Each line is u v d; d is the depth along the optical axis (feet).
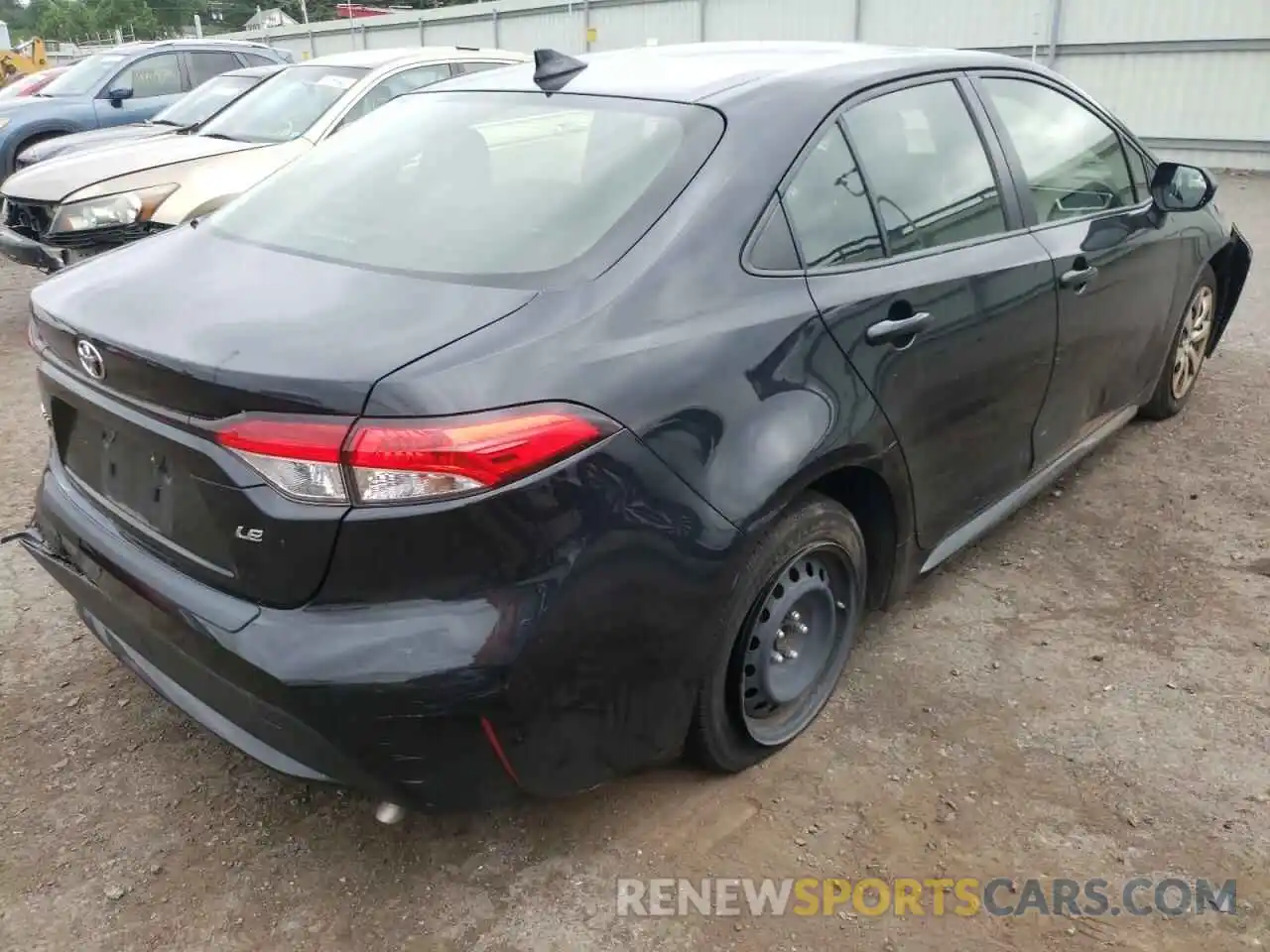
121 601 7.64
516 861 8.08
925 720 9.60
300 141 22.29
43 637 10.96
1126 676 10.19
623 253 7.43
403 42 87.56
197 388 6.55
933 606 11.43
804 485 7.97
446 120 9.70
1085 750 9.18
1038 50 49.83
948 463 9.91
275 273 7.79
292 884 7.88
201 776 8.98
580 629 6.69
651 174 8.03
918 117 9.88
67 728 9.56
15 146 33.32
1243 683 10.06
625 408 6.81
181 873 7.97
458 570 6.34
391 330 6.68
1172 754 9.12
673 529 7.04
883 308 8.73
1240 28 43.50
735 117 8.41
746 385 7.54
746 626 8.14
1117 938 7.34
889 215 9.21
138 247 9.09
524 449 6.29
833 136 8.88
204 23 230.07
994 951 7.25
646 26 66.13
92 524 8.02
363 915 7.61
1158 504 13.70
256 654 6.48
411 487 6.12
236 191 20.95
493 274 7.36
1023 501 11.80
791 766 9.03
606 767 7.41
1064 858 8.03
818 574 8.88
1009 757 9.12
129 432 7.27
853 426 8.34
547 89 9.59
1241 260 16.28
